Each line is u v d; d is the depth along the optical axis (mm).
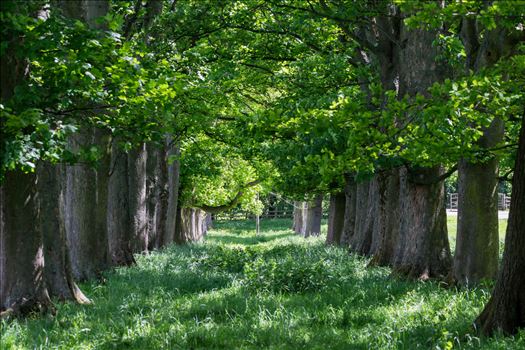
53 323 11445
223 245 43938
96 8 17109
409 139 11484
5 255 12273
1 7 9703
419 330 10555
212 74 24922
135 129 12867
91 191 18750
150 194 32750
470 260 15359
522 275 10125
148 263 24094
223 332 11109
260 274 17344
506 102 10430
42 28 10375
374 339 10289
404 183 18547
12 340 9875
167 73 12523
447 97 10266
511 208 10219
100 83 11992
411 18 8836
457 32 17562
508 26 9055
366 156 11305
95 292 16219
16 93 10523
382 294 14742
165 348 10156
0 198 12273
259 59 27125
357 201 32969
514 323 10141
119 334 10938
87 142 17656
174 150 36781
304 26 23422
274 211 108312
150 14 21078
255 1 24969
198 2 23609
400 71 18766
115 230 23547
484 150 12297
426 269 17703
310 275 17078
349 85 23484
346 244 36656
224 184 52906
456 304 12383
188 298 15219
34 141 10625
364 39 22156
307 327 11625
